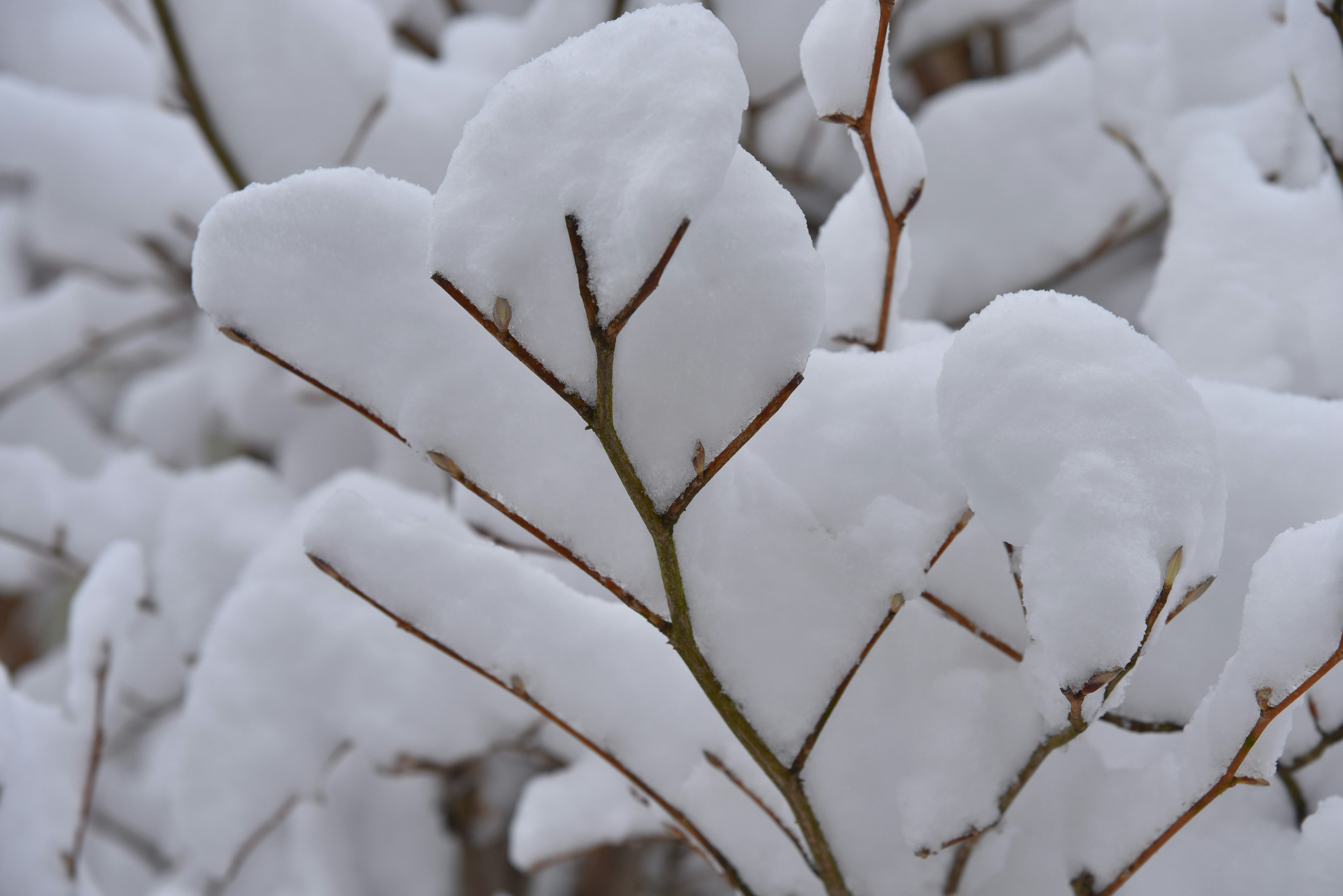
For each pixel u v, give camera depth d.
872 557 0.98
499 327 0.91
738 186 0.92
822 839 0.99
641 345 0.92
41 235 2.38
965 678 0.99
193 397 2.62
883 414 0.99
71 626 1.29
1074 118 1.79
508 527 1.04
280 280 0.95
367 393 0.95
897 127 1.00
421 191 0.96
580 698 1.01
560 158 0.91
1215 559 0.93
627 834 1.15
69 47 2.48
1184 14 1.45
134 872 2.32
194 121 1.73
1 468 2.12
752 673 0.97
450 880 2.04
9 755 1.20
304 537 0.98
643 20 0.92
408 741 1.41
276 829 1.99
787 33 1.84
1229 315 1.23
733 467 0.99
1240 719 0.96
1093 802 1.00
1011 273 1.78
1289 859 1.00
